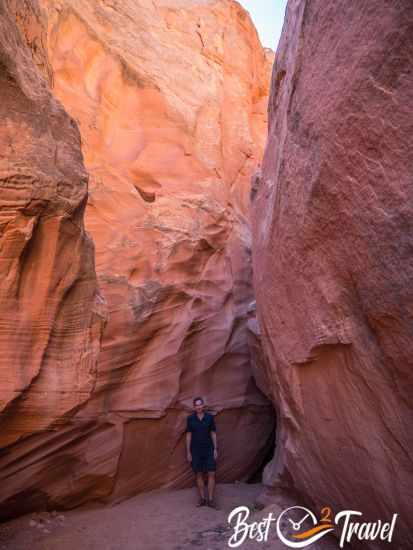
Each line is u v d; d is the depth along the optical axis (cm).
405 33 218
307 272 367
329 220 313
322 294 346
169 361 655
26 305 277
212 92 949
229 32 1068
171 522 503
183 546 438
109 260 655
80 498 530
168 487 621
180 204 770
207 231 783
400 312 251
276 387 532
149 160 799
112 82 799
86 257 317
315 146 320
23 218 263
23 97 273
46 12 703
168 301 684
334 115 287
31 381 278
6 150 259
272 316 470
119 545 438
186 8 1015
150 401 618
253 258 600
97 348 330
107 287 618
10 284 265
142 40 865
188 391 684
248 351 768
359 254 283
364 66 252
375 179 255
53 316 292
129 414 592
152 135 820
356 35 262
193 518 516
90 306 326
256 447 741
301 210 354
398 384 272
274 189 474
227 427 718
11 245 260
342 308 322
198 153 872
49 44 706
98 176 701
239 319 780
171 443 638
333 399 361
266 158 574
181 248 730
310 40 332
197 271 750
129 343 614
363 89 254
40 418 294
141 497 588
